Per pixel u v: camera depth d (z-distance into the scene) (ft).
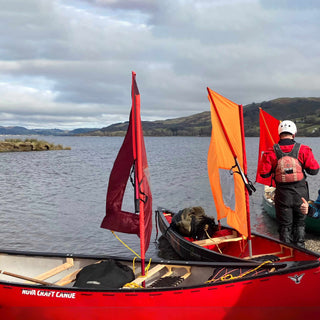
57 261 16.93
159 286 14.42
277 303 13.15
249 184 17.24
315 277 12.84
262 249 19.35
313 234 27.81
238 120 17.26
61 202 45.78
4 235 30.30
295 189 18.48
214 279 14.03
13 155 155.02
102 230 31.91
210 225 23.07
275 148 18.70
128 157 15.03
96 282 14.46
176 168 93.91
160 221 29.55
